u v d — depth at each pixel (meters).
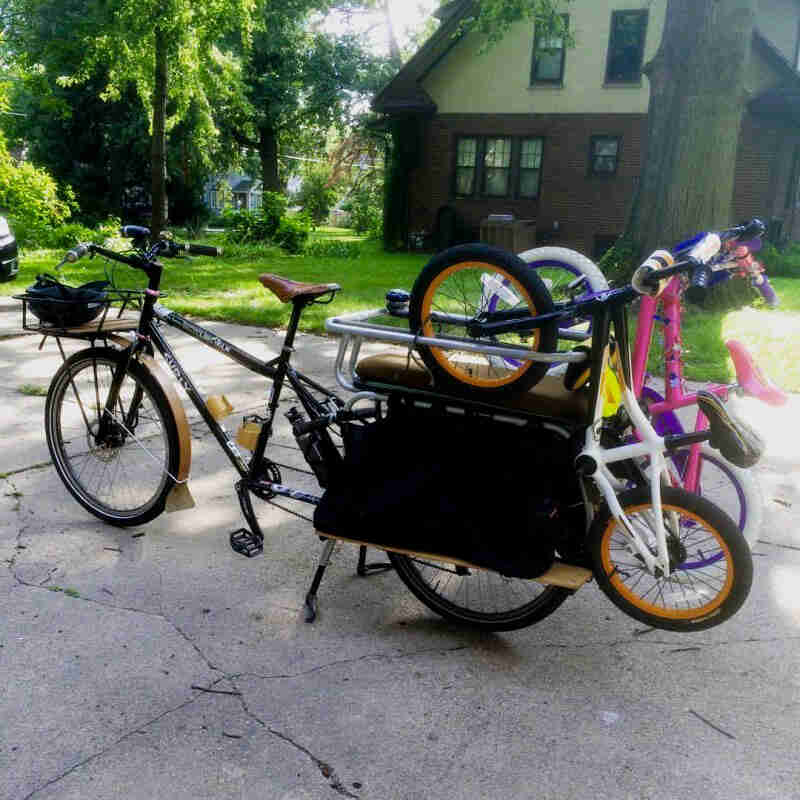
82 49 17.03
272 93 30.12
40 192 19.30
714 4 9.62
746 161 18.88
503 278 2.83
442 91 21.58
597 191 20.81
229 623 3.04
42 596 3.18
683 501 2.70
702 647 2.96
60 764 2.29
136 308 3.72
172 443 3.57
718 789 2.25
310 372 6.68
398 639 2.98
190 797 2.18
